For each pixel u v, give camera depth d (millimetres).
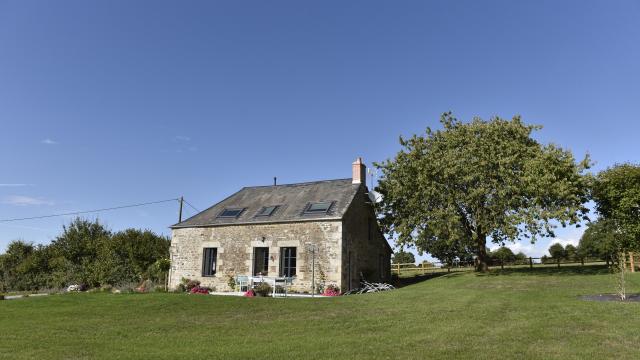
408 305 12320
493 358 6711
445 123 23062
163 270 23391
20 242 32656
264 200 23375
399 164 22734
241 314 11758
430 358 6820
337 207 20562
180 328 10164
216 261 21641
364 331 9172
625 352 6840
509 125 21406
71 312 12242
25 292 25688
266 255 20875
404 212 22625
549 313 9891
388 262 25328
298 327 9891
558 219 19047
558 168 19359
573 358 6598
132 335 9461
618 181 21453
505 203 19938
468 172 20562
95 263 27344
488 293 13930
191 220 23234
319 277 19297
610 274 18344
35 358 7559
